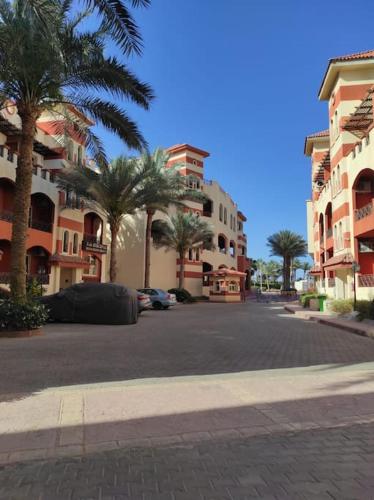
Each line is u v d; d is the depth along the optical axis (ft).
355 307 68.59
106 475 12.59
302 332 53.21
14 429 16.49
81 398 20.75
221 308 113.60
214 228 176.04
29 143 47.73
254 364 30.91
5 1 40.70
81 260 112.68
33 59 40.91
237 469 12.96
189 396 21.30
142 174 99.25
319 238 125.70
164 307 104.06
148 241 123.85
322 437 15.81
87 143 58.90
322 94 102.37
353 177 83.97
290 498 11.07
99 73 50.11
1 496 11.32
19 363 29.99
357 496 11.14
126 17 41.19
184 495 11.30
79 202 112.06
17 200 47.11
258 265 406.62
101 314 61.11
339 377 26.11
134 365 29.81
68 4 46.98
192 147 170.71
